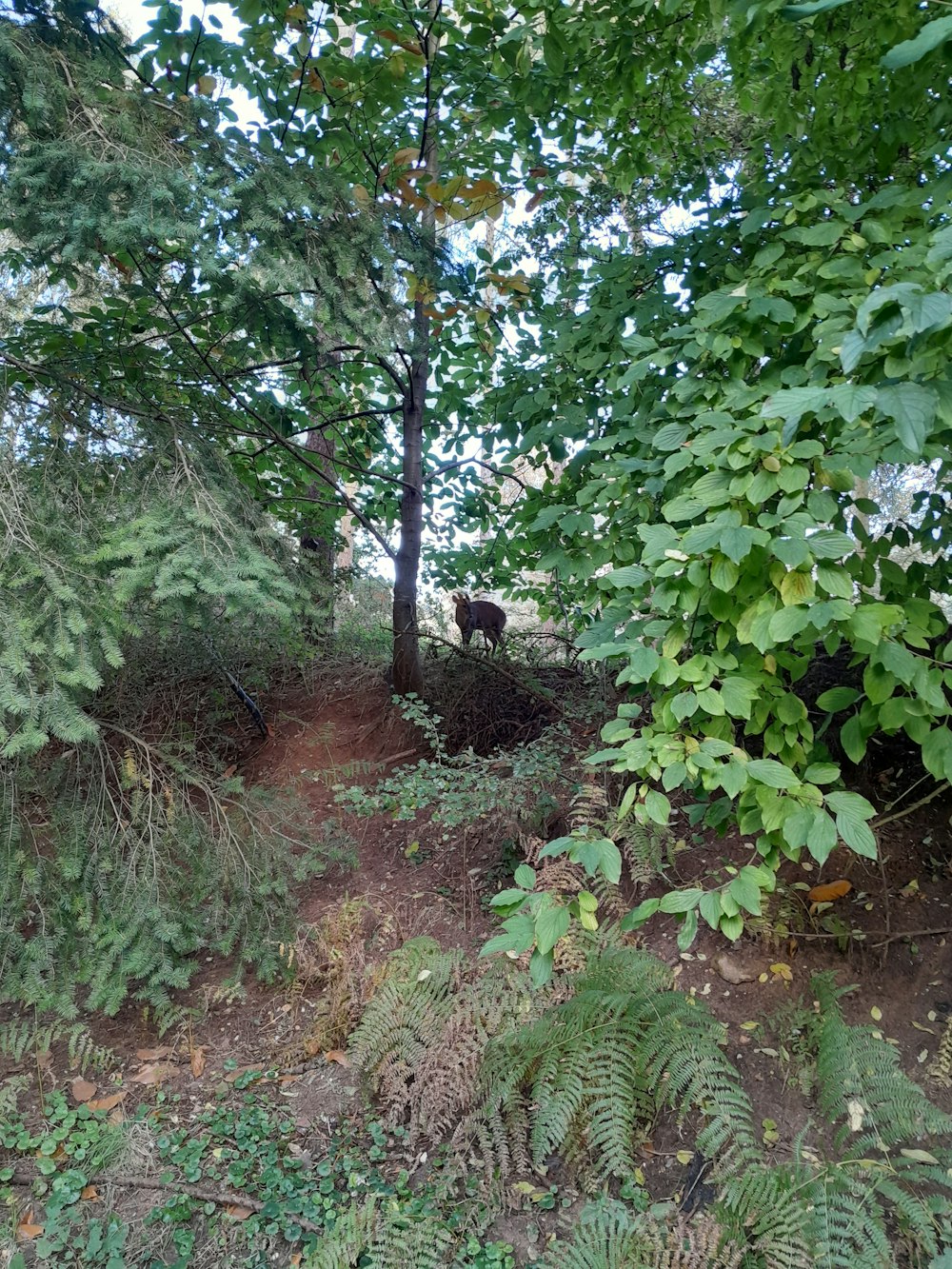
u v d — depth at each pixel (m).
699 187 4.33
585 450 3.51
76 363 3.58
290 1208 2.76
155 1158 3.03
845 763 3.87
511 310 5.13
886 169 3.04
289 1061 3.47
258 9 3.68
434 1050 3.04
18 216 2.94
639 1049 2.81
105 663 2.97
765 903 3.36
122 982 3.33
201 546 2.99
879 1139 2.48
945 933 3.17
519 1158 2.73
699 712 2.26
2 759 3.29
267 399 5.07
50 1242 2.69
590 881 3.60
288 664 6.18
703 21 3.29
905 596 2.50
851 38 2.92
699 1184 2.62
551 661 5.95
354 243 3.65
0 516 2.83
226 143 3.37
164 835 3.56
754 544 2.00
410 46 4.00
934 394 1.50
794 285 2.35
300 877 3.88
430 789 4.16
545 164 4.99
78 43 3.27
